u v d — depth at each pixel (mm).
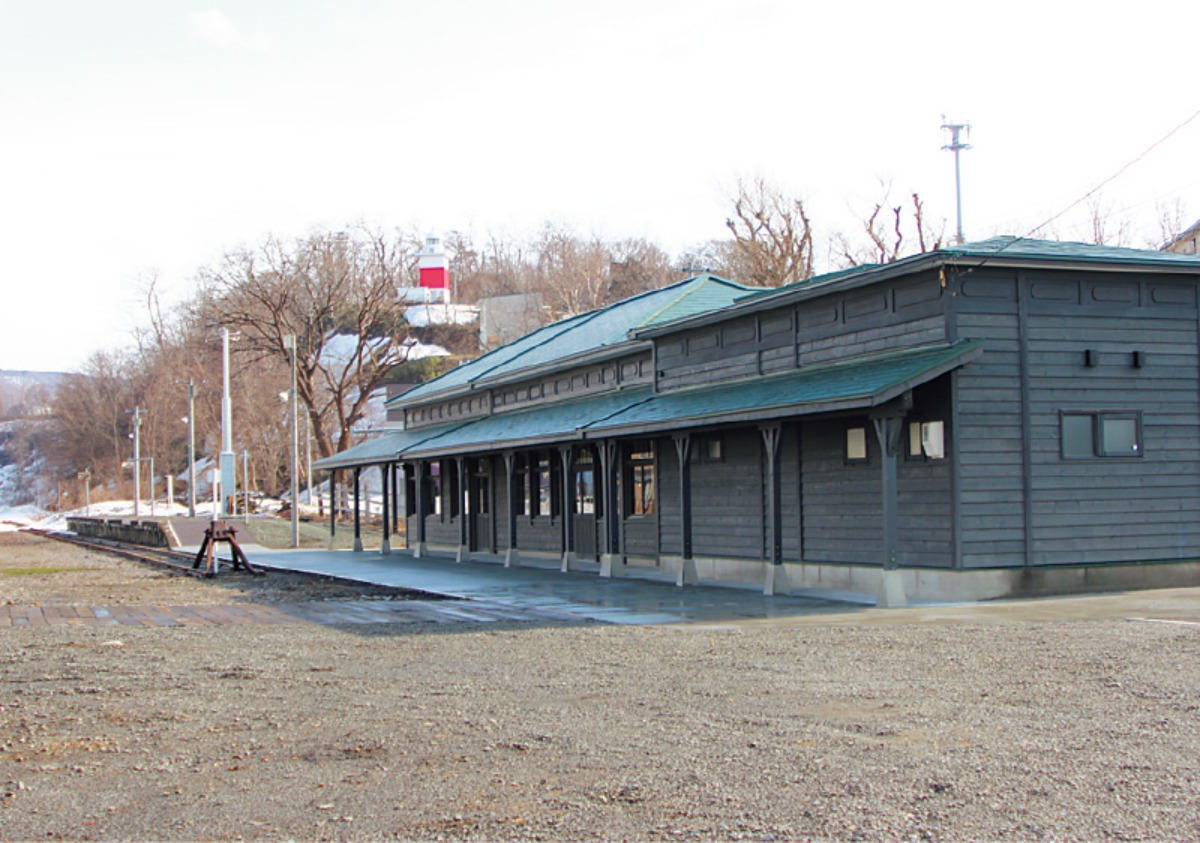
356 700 9695
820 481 19922
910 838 5578
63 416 115250
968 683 9750
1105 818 5805
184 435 99062
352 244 69062
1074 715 8281
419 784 6832
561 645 13242
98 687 10539
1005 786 6418
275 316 66562
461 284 123438
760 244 57688
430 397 39156
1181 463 18312
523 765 7227
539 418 29750
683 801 6312
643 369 26875
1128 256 18219
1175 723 7941
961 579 16891
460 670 11367
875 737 7746
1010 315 17453
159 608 19062
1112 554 17750
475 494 36469
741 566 22078
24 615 17891
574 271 93875
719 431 22766
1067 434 17641
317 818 6188
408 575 26781
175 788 6871
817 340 20141
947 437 17141
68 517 73562
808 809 6090
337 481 67688
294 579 27031
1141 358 18078
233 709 9367
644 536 26156
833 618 15484
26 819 6281
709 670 10977
